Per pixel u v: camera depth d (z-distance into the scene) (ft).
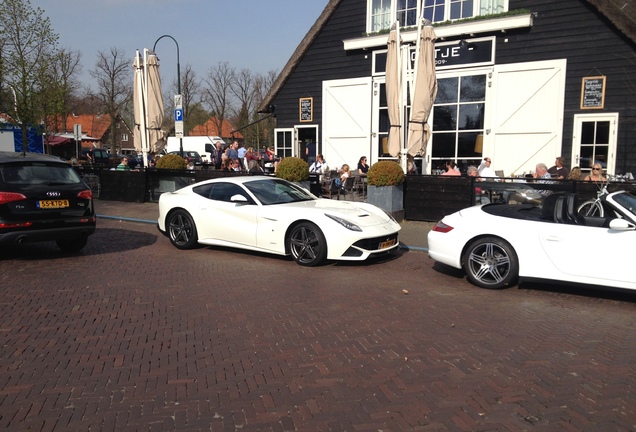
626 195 20.92
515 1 45.98
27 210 24.99
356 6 54.44
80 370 13.20
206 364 13.53
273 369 13.21
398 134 36.96
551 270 19.66
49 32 53.47
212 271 24.27
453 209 35.32
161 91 50.65
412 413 10.94
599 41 42.34
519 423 10.53
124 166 53.78
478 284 21.29
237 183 28.55
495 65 47.11
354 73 55.26
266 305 18.75
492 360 13.74
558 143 44.75
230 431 10.27
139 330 16.15
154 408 11.22
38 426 10.49
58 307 18.54
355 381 12.49
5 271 24.18
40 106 56.13
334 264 25.75
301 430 10.30
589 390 11.98
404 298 19.69
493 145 47.88
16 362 13.71
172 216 29.94
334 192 44.39
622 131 41.93
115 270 24.50
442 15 49.85
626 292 19.10
